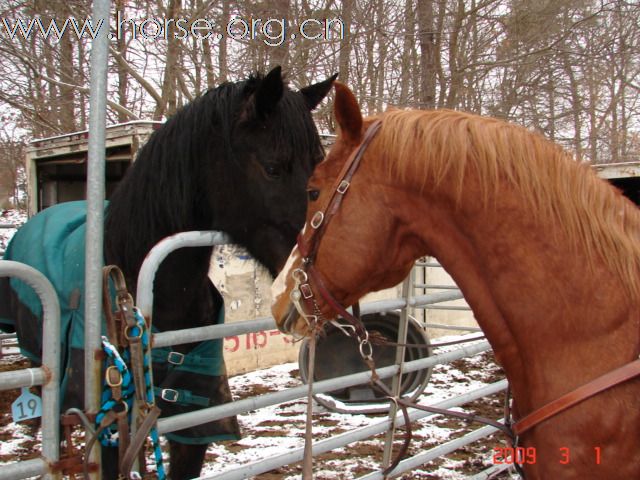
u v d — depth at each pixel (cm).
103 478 192
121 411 168
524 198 142
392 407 254
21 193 1331
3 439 380
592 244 138
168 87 628
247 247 208
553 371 138
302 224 197
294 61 604
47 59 657
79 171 610
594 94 1147
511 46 831
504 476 319
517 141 146
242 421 423
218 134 206
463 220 149
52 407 156
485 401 476
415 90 807
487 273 148
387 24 695
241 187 201
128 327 164
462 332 741
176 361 199
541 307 140
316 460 355
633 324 134
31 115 741
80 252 204
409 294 257
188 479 217
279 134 197
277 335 580
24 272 147
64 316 198
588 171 147
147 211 204
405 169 151
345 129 158
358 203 154
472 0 852
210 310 225
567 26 837
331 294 158
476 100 887
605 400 130
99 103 155
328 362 344
